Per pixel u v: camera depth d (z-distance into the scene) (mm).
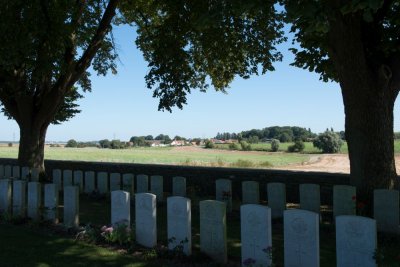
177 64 17344
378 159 10312
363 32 10719
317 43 12648
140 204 8328
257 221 6695
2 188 11758
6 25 14875
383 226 9305
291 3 7602
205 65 21250
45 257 7289
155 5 18578
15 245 8070
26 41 15086
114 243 8273
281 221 10633
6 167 19406
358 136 10453
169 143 127562
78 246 8039
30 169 17734
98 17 19406
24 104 18938
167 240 8312
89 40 18891
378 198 9383
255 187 11914
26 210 11453
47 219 10258
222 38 16797
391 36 11203
